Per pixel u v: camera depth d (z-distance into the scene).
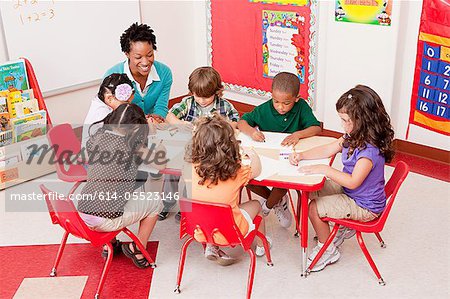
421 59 3.46
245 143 2.57
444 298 2.30
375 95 2.25
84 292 2.40
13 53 3.49
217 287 2.41
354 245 2.71
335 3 3.64
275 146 2.53
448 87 3.37
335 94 3.87
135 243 2.53
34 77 3.35
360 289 2.37
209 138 2.11
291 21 3.98
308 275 2.47
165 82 3.19
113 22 4.02
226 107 2.86
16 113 3.27
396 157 3.70
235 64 4.52
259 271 2.51
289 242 2.75
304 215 2.37
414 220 2.91
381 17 3.44
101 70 4.04
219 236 2.18
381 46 3.51
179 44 4.66
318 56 3.92
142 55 2.89
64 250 2.73
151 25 4.36
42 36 3.61
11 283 2.48
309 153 2.42
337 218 2.34
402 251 2.64
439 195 3.16
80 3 3.76
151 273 2.53
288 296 2.33
